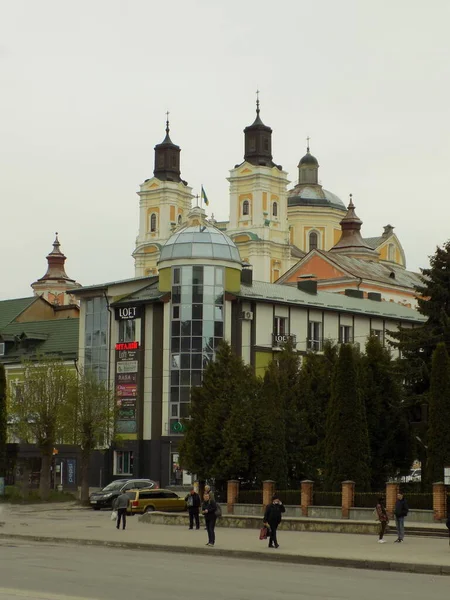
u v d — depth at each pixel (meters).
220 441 58.28
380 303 102.88
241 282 91.06
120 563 31.61
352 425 54.56
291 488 60.84
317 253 127.88
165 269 86.56
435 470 51.75
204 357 84.56
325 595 23.75
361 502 50.69
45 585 25.12
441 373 52.56
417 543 39.34
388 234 174.25
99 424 74.62
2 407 74.38
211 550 36.38
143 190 180.88
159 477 84.44
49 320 105.56
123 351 88.31
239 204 168.88
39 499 74.69
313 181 182.62
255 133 169.38
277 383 61.31
